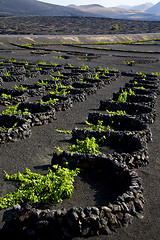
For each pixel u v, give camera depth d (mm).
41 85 21984
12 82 26094
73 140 12000
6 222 6113
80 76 27422
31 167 9492
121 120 14031
